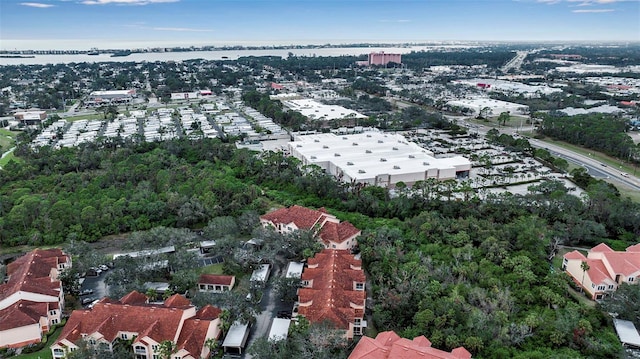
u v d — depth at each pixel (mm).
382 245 152875
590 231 167875
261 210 191000
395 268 138250
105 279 134125
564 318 114062
